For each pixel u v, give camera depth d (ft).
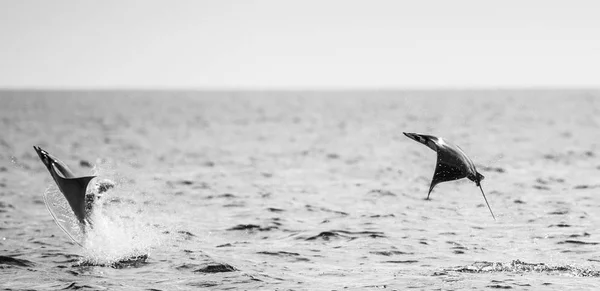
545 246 191.11
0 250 184.44
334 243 196.24
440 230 213.87
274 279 158.10
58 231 209.36
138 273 163.22
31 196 282.77
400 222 226.99
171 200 275.80
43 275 160.66
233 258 178.40
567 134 651.25
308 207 257.55
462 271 164.14
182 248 189.47
